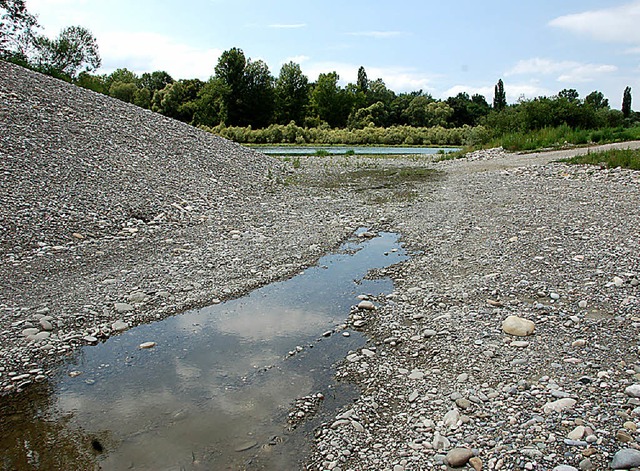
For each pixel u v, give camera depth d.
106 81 93.19
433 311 6.56
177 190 13.70
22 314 6.36
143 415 4.45
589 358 5.05
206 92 74.81
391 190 16.91
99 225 10.27
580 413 4.10
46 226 9.65
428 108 77.50
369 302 6.90
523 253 8.55
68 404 4.64
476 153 27.81
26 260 8.27
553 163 18.95
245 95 75.19
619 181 14.48
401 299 7.05
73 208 10.71
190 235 10.41
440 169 23.16
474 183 17.00
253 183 17.03
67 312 6.48
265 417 4.39
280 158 29.59
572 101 33.44
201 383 4.99
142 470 3.73
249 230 11.02
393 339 5.84
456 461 3.61
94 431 4.23
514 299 6.70
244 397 4.72
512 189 14.91
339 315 6.62
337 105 80.12
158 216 11.41
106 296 7.04
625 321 5.82
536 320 6.01
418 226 11.30
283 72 82.38
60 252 8.78
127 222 10.76
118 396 4.77
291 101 81.19
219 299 7.16
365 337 5.96
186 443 4.05
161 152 16.98
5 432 4.23
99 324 6.25
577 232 9.47
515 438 3.84
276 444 4.02
